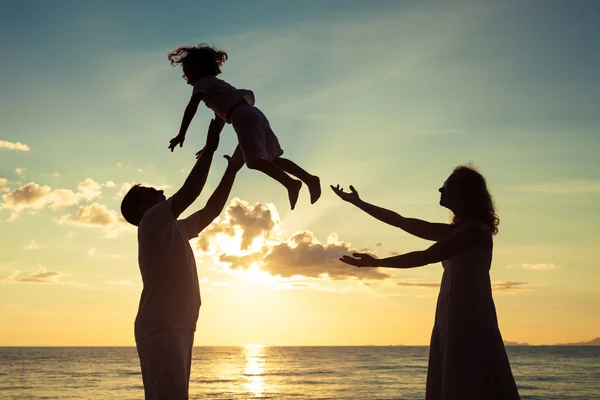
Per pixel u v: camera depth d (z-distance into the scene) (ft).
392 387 175.01
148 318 11.39
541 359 380.17
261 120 12.58
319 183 13.14
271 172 11.89
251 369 283.59
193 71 13.34
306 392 159.94
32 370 258.16
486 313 12.01
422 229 13.58
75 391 157.79
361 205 13.84
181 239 11.98
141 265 11.85
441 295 12.57
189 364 11.73
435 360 12.52
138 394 149.07
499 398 11.71
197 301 11.97
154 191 12.83
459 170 12.92
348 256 12.10
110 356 458.91
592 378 201.16
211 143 12.01
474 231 12.05
